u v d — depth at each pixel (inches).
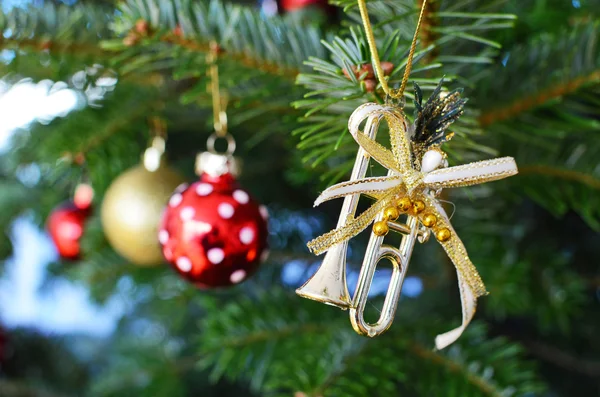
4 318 40.8
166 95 24.1
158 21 18.2
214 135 19.7
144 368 28.6
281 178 30.2
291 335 22.1
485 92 19.6
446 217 15.2
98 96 23.8
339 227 14.8
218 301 26.8
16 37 19.8
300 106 16.3
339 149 17.6
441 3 16.5
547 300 24.0
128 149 24.2
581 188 21.2
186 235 18.4
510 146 21.6
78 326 45.1
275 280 28.5
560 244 28.3
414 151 15.1
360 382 18.9
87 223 26.8
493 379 19.8
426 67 15.6
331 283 14.7
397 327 21.6
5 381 34.8
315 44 19.1
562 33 19.8
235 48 18.7
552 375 28.6
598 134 21.0
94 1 26.0
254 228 18.7
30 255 40.5
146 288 28.1
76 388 37.3
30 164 28.4
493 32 20.6
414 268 27.3
